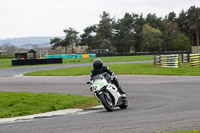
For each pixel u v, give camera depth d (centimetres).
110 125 910
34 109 1319
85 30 14788
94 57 10262
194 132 745
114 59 8081
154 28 14912
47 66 5706
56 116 1191
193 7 14888
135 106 1348
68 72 3825
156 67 4031
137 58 8369
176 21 15900
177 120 940
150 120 959
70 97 1605
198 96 1528
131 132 805
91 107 1371
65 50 13912
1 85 2580
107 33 13538
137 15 15050
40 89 2178
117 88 1282
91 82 1252
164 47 14662
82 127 904
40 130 891
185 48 14425
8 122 1089
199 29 14538
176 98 1511
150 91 1842
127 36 13575
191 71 3097
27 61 6256
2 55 12494
